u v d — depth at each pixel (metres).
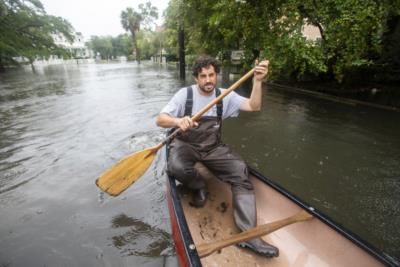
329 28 6.42
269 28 7.04
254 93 2.28
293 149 4.39
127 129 5.18
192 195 2.38
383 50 8.15
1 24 22.45
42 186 3.12
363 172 3.64
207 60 2.19
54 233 2.38
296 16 6.61
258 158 4.03
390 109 6.99
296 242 1.89
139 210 2.69
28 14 24.80
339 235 1.64
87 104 7.46
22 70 23.34
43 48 27.03
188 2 9.90
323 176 3.51
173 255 2.13
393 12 6.65
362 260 1.50
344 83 8.98
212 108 2.27
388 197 3.05
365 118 6.21
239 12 7.42
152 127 5.30
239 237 1.71
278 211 2.12
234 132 5.19
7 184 3.15
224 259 1.82
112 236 2.34
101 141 4.54
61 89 10.46
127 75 17.02
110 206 2.76
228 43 10.29
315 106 7.36
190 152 2.23
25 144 4.39
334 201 2.97
